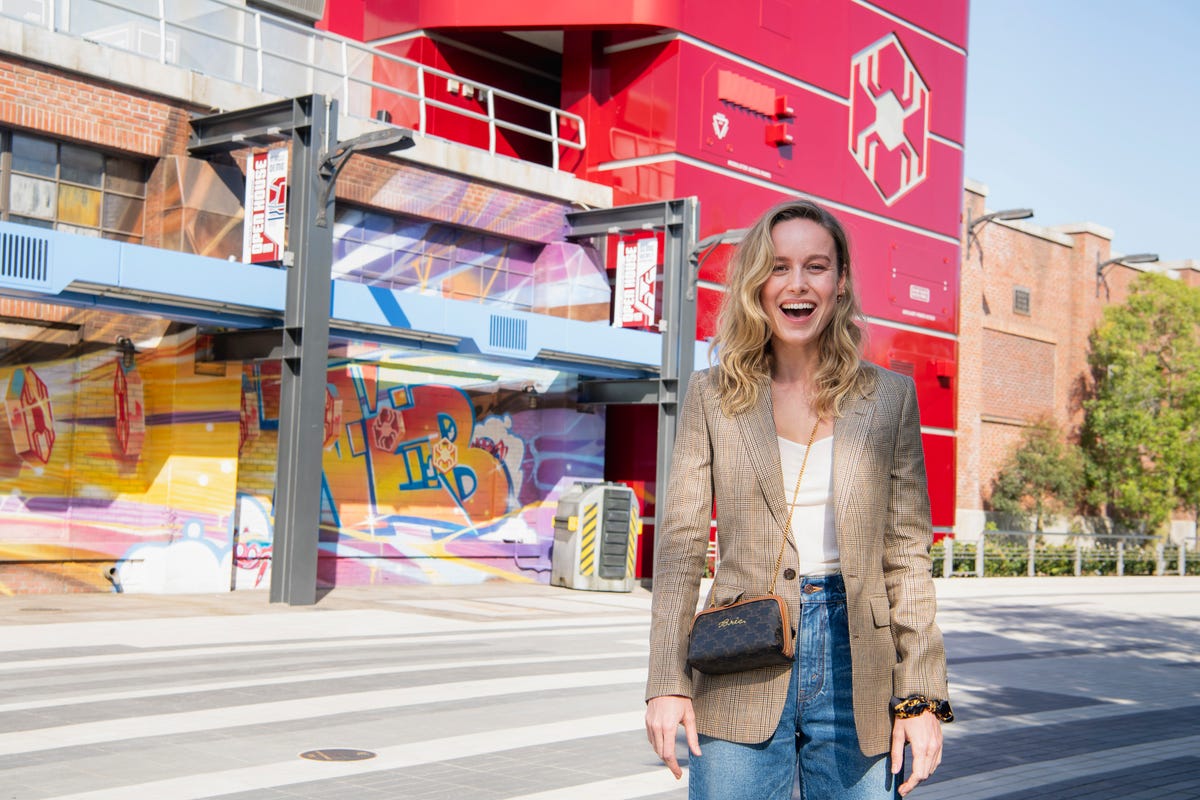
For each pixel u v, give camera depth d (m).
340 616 14.46
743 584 2.74
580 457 21.44
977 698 10.46
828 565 2.74
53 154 15.30
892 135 26.38
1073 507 36.75
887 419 2.77
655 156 21.73
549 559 21.12
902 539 2.80
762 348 2.81
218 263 14.68
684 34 21.75
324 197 15.45
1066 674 12.40
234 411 16.73
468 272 19.98
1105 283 38.62
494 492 20.39
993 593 23.78
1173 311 37.41
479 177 19.67
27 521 15.09
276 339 15.75
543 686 9.80
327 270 15.57
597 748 7.47
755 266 2.76
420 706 8.70
